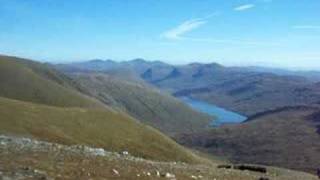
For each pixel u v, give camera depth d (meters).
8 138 46.09
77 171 33.03
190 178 40.81
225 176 48.44
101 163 38.38
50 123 116.12
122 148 122.12
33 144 43.59
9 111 112.06
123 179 33.69
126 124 141.00
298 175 79.31
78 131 119.88
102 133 125.69
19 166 31.17
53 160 35.81
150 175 37.47
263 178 51.94
